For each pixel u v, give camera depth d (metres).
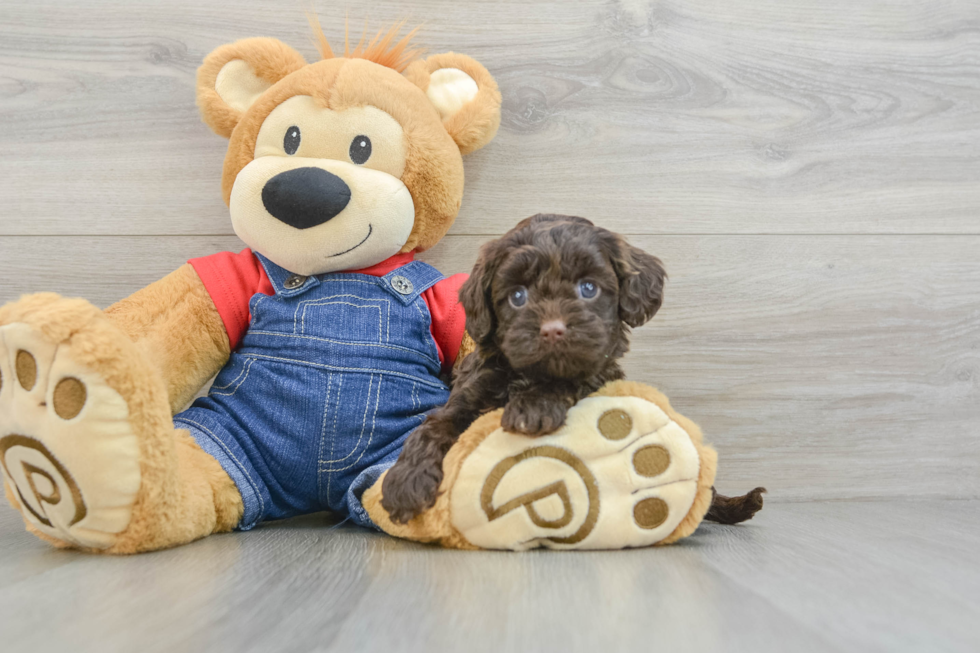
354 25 2.22
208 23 2.20
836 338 2.27
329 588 1.09
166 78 2.20
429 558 1.34
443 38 2.24
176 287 1.81
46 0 2.18
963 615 0.97
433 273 1.96
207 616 0.93
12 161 2.17
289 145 1.81
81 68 2.19
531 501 1.41
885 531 1.68
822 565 1.29
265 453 1.70
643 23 2.27
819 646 0.84
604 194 2.26
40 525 1.41
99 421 1.32
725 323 2.26
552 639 0.85
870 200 2.29
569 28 2.25
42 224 2.17
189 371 1.81
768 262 2.28
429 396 1.82
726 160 2.28
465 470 1.44
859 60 2.31
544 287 1.44
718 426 2.25
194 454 1.59
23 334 1.30
